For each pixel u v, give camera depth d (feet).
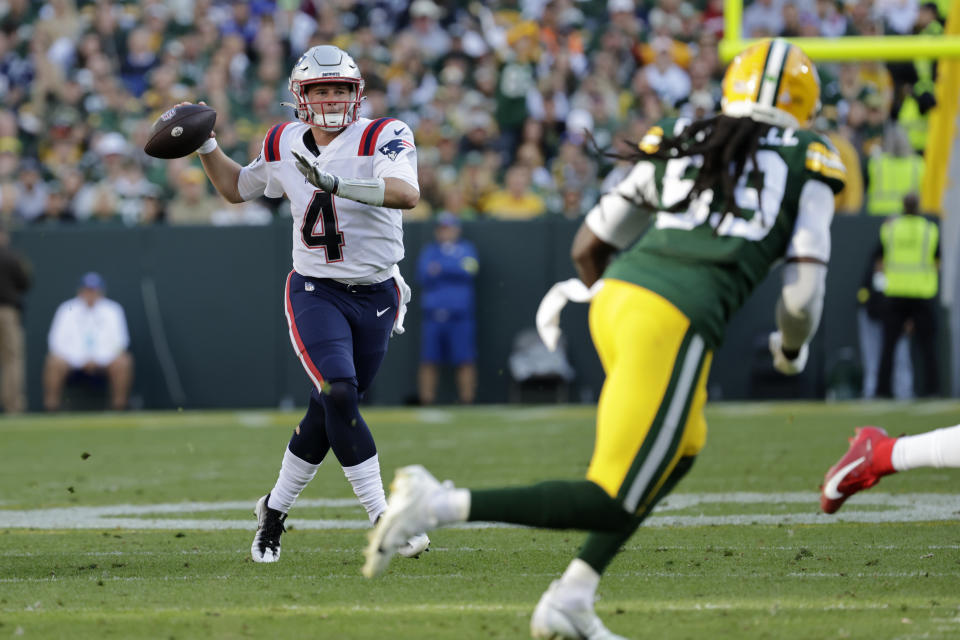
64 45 165.17
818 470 75.05
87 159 149.89
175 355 134.31
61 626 36.06
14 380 130.62
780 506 60.95
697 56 154.40
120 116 156.35
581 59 160.45
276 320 133.69
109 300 134.72
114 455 90.99
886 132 135.64
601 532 32.48
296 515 60.80
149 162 147.84
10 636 34.76
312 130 47.57
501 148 150.00
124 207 142.31
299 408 133.59
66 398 133.69
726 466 77.36
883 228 125.49
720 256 33.27
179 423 117.08
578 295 35.70
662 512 59.36
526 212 138.51
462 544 51.42
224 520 59.52
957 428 40.45
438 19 164.35
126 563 47.57
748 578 43.14
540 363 129.59
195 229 134.00
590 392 131.95
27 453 93.15
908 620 36.11
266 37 160.97
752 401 129.49
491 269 132.98
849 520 56.29
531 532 54.44
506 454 86.74
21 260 130.41
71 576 44.80
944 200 132.77
